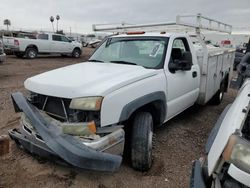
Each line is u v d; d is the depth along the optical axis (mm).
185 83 4715
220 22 6023
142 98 3463
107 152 2936
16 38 17688
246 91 2777
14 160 3742
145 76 3668
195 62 5207
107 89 3029
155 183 3346
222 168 1951
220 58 6484
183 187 3287
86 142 2807
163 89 3984
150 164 3594
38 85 3301
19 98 3293
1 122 5215
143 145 3379
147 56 4363
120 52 4660
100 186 3242
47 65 15031
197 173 2123
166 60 4223
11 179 3309
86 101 2924
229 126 2111
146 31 5152
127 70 3766
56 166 3621
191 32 5484
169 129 5199
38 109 3303
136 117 3467
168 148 4328
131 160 3529
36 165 3635
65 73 3650
